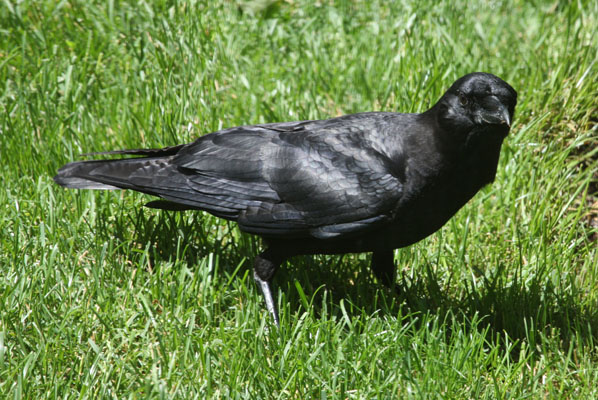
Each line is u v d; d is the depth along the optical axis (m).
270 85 10.88
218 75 10.77
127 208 8.73
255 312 7.22
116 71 10.50
